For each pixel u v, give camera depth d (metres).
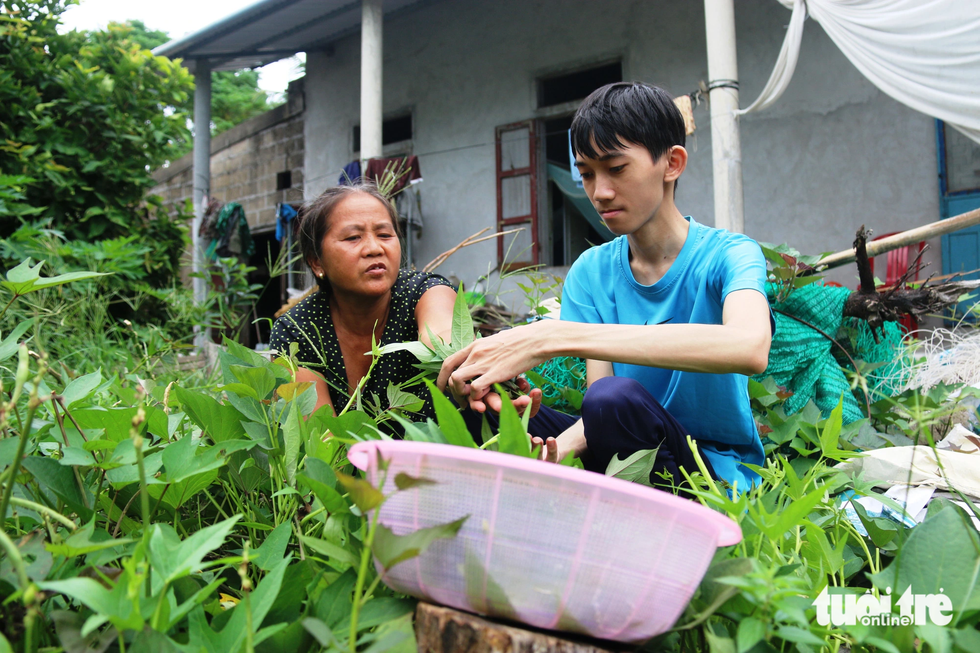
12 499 0.76
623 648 0.74
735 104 4.27
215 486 1.26
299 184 8.78
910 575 0.82
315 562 0.94
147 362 2.10
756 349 1.12
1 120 4.23
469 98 7.44
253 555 0.79
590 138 1.29
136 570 0.75
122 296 4.00
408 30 7.88
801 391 2.10
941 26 3.49
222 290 4.78
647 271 1.53
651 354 1.11
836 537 1.13
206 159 8.09
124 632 0.73
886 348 2.34
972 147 4.97
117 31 4.95
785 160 5.66
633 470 1.04
